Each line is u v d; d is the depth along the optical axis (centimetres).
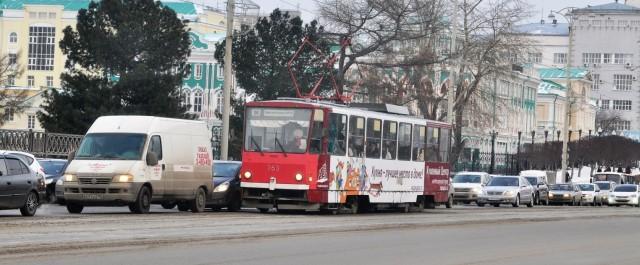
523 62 8000
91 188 3222
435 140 4453
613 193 7744
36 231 2314
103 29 6681
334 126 3641
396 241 2522
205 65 11700
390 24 6700
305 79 6738
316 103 3616
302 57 6762
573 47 19425
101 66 6656
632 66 19112
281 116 3616
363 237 2600
